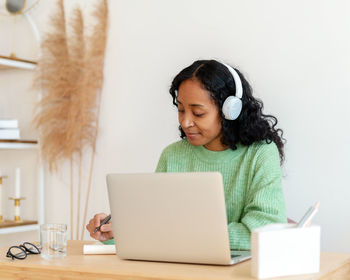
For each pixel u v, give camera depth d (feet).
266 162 5.91
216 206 4.44
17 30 10.82
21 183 10.87
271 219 5.14
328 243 7.86
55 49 10.17
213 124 6.04
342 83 7.77
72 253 5.37
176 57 9.20
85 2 10.14
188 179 4.51
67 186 10.31
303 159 8.06
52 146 10.11
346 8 7.73
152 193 4.69
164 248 4.72
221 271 4.30
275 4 8.27
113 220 4.93
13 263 4.83
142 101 9.55
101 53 9.84
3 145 9.68
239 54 8.58
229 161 6.29
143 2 9.52
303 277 4.10
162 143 9.34
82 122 9.80
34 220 10.60
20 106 10.80
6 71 10.98
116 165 9.80
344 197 7.76
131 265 4.63
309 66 8.01
